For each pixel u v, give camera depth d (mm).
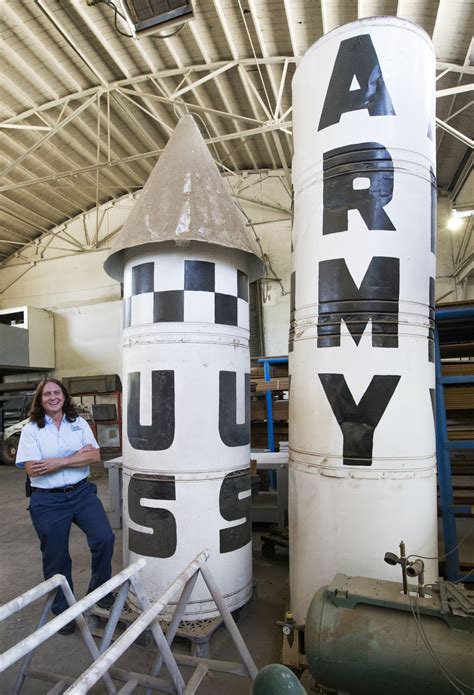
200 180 2600
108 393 10797
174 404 2424
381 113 2092
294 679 1229
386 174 2088
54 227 12195
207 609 2396
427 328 2168
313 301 2207
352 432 2059
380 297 2078
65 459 2500
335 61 2162
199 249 2490
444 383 2908
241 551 2572
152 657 2289
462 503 2855
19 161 8227
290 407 2361
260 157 9969
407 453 2051
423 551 2057
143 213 2537
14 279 12539
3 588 3180
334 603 1716
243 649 1821
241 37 6305
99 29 6230
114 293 11570
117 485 4441
